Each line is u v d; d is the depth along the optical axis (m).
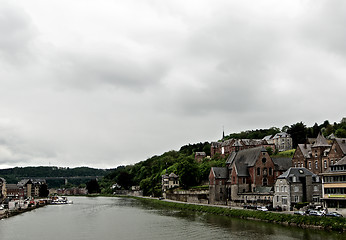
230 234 82.12
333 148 125.81
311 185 105.81
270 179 137.25
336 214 85.25
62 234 88.56
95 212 146.50
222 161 189.75
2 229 97.50
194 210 137.00
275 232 82.06
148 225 100.44
